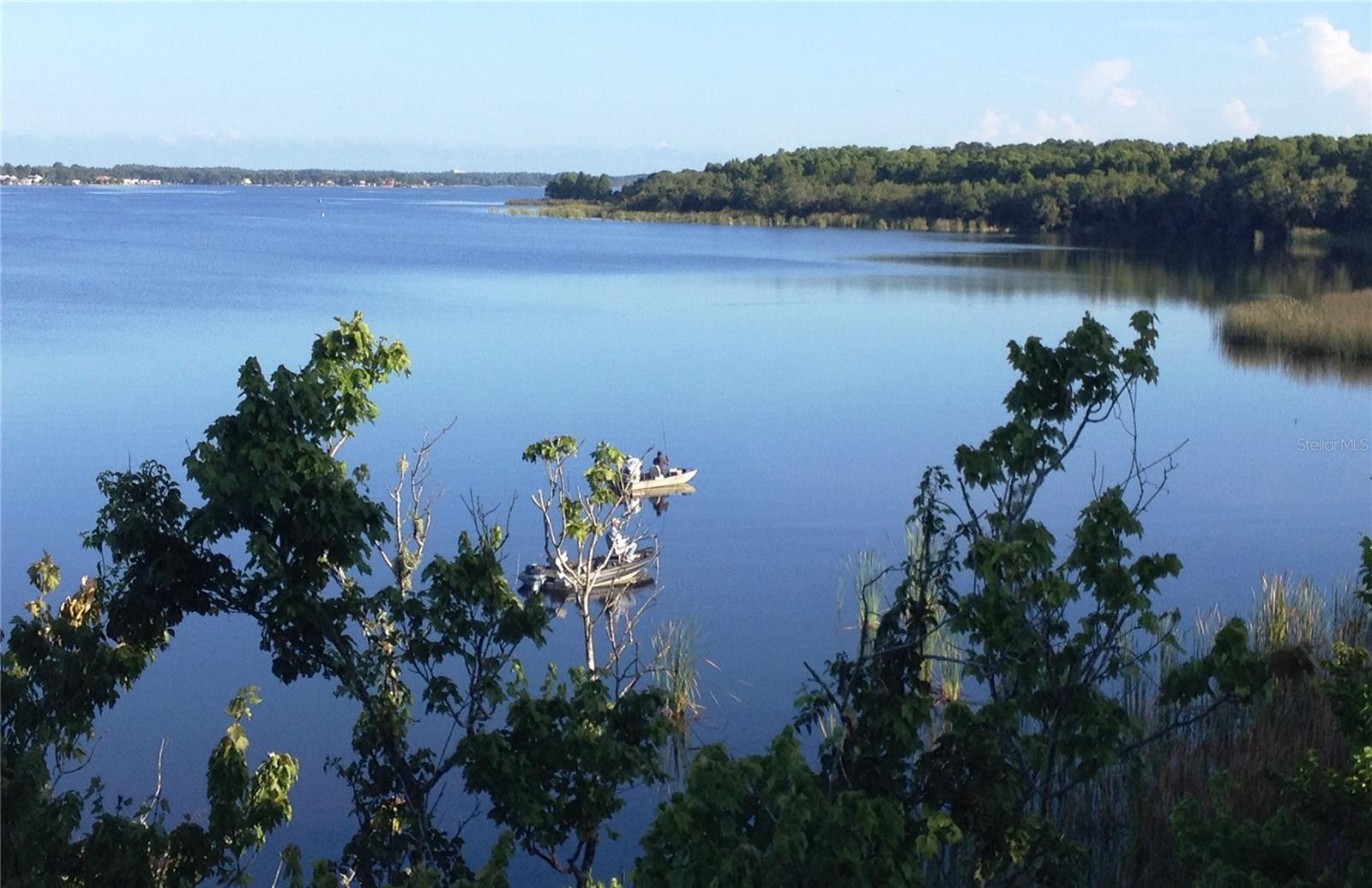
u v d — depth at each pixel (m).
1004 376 47.78
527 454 17.75
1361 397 42.91
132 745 16.80
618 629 21.23
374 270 91.88
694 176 190.38
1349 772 8.76
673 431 37.53
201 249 114.75
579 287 79.94
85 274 86.12
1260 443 36.47
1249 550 26.22
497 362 49.94
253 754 16.56
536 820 8.81
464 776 9.29
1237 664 7.91
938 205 152.00
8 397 40.53
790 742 6.50
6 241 123.56
